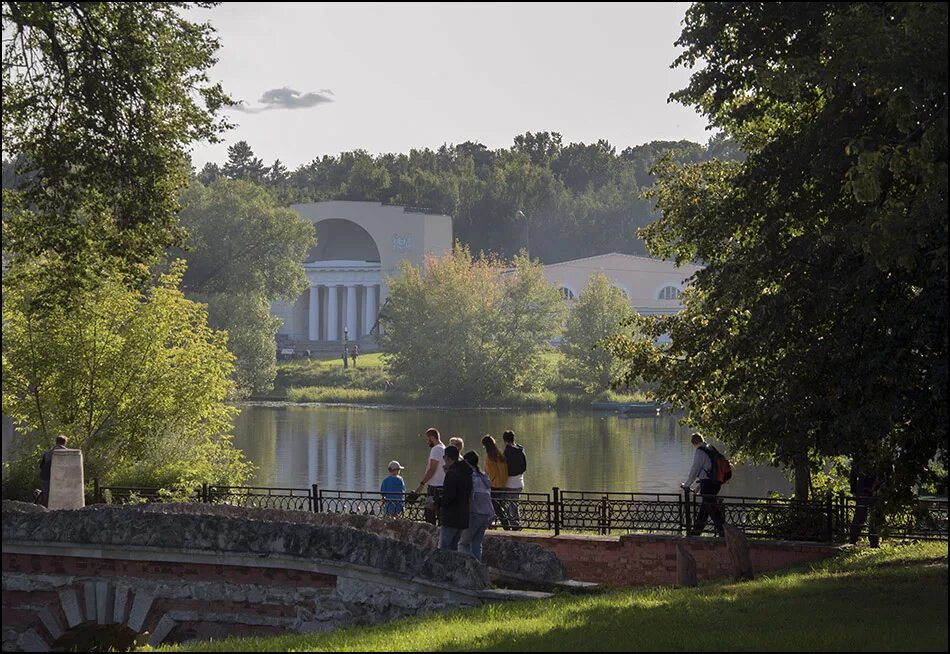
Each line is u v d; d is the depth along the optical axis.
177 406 50.25
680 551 26.98
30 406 49.50
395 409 124.44
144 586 24.52
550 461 77.81
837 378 24.91
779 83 25.28
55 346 49.03
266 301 149.38
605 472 72.00
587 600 22.97
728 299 29.89
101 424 49.53
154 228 35.12
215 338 52.88
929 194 21.58
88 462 47.72
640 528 34.41
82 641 25.12
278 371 151.75
